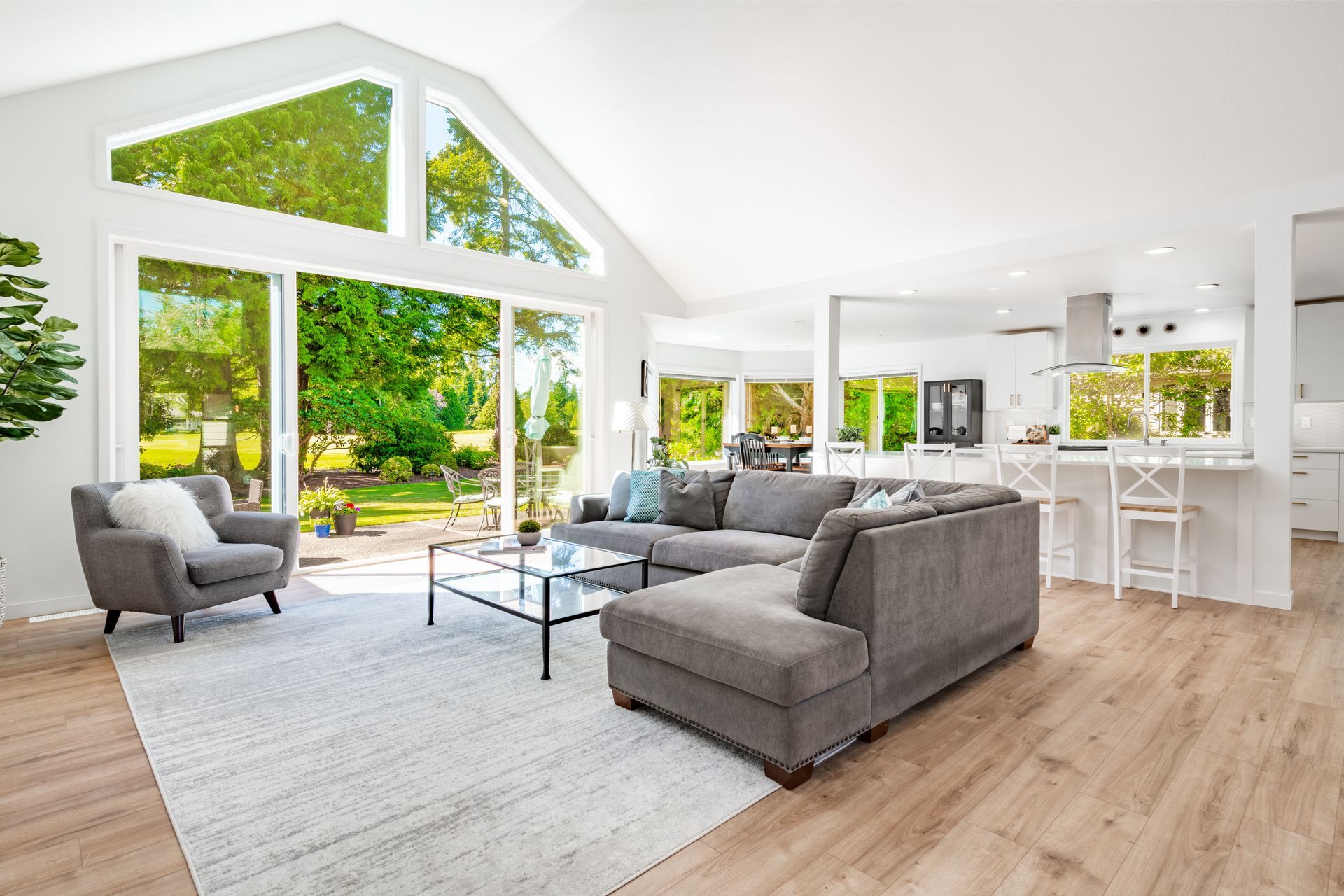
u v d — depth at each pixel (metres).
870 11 3.76
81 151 3.92
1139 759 2.19
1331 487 6.25
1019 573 3.10
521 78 5.51
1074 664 3.06
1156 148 3.87
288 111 4.82
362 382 9.23
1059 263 5.03
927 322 7.90
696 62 4.55
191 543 3.57
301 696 2.71
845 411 10.88
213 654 3.21
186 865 1.66
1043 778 2.07
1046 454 5.01
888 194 4.96
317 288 8.74
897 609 2.33
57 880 1.60
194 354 4.36
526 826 1.82
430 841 1.76
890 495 3.63
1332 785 2.02
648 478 4.75
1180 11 3.20
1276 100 3.41
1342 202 3.67
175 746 2.28
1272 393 3.95
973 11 3.54
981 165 4.41
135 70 4.09
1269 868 1.64
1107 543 4.68
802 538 3.98
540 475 6.22
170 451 4.28
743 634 2.12
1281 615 3.84
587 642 3.43
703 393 10.88
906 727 2.42
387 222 5.33
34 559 3.81
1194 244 4.44
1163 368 7.52
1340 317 6.27
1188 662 3.09
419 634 3.54
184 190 4.38
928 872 1.63
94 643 3.36
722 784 2.04
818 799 1.96
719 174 5.43
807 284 6.36
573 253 6.50
